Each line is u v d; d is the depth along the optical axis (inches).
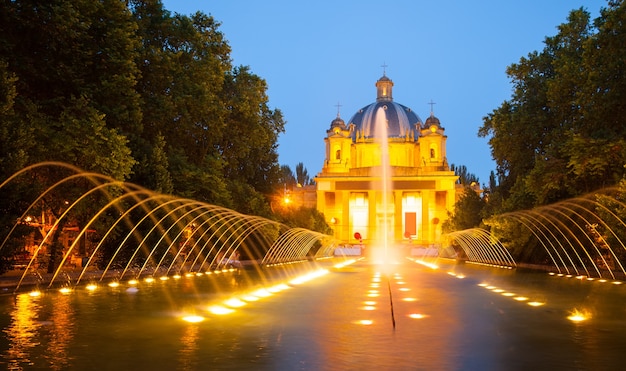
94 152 1023.0
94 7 1098.1
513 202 1622.8
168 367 341.4
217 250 1636.3
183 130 1552.7
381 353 385.1
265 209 1937.7
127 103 1194.0
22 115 1004.6
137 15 1523.1
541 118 1695.4
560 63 1523.1
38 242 1304.1
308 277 1217.4
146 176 1278.3
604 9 1320.1
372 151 5580.7
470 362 358.6
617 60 1202.6
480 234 2233.0
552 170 1376.7
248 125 1925.4
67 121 1018.1
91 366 342.6
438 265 1971.0
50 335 446.3
